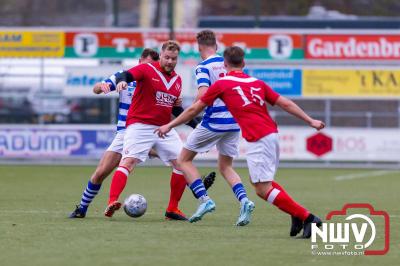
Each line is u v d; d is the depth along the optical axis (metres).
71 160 75.50
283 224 32.28
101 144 74.06
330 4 95.25
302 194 48.62
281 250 25.30
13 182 55.56
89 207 38.81
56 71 74.19
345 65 72.12
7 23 95.81
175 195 33.69
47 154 73.94
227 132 31.34
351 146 73.31
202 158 74.38
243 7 107.50
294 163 75.38
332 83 72.12
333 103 79.25
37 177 60.22
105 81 31.53
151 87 32.72
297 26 82.50
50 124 74.75
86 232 29.12
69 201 42.31
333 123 77.25
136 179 59.41
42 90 74.38
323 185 55.56
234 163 76.06
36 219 33.41
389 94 72.06
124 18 105.31
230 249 25.38
